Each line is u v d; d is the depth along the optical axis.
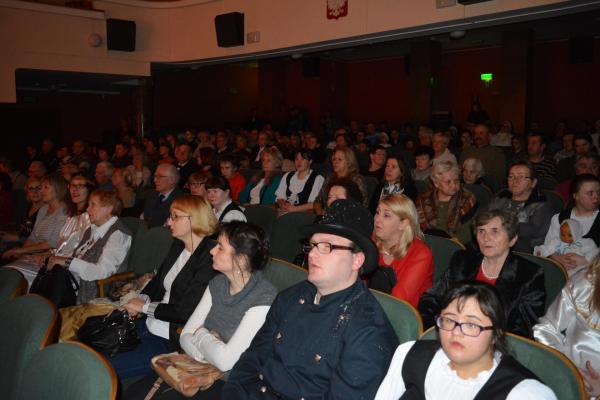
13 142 13.68
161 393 2.26
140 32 9.98
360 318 1.76
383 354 1.69
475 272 2.50
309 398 1.77
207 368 2.23
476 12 6.29
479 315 1.39
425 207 4.10
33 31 8.95
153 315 2.71
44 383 1.52
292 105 17.11
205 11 9.63
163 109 15.77
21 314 1.88
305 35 8.21
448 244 3.01
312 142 8.74
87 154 10.15
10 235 5.03
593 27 11.76
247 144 10.19
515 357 1.58
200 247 2.76
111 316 2.63
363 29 7.44
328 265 1.78
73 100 14.51
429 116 13.42
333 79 17.00
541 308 2.31
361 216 1.86
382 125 13.38
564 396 1.45
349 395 1.66
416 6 6.82
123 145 9.60
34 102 13.91
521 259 2.41
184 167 7.44
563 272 2.52
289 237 4.02
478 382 1.44
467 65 15.08
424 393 1.54
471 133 10.21
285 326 1.91
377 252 1.85
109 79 10.78
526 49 11.89
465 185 4.65
